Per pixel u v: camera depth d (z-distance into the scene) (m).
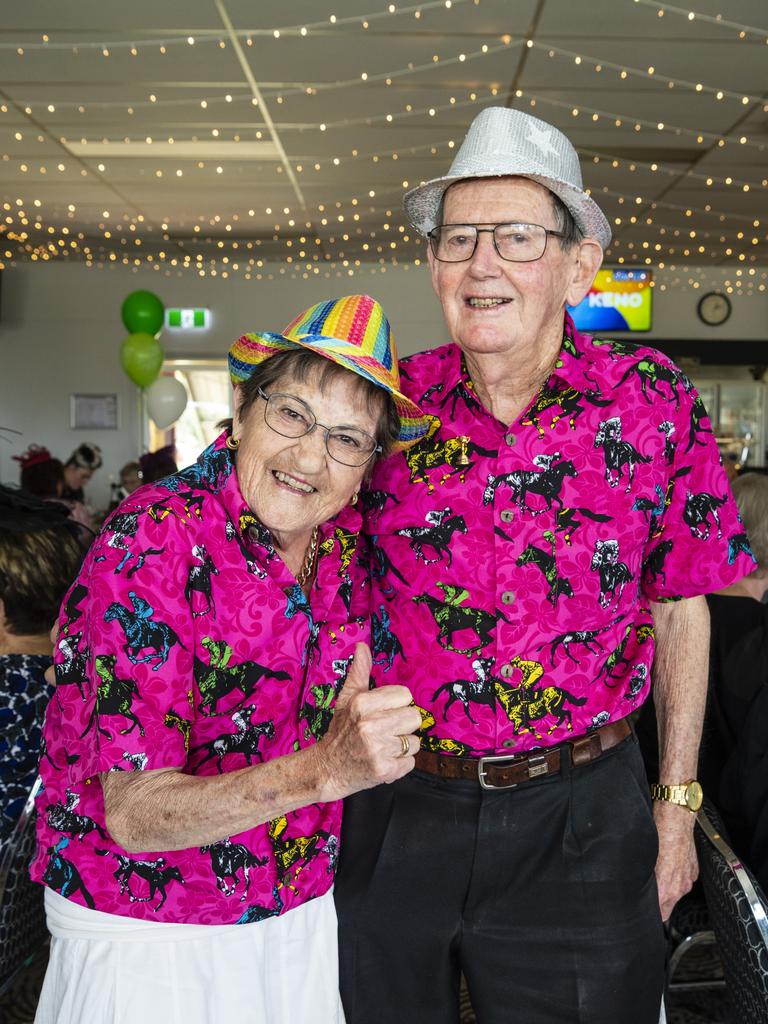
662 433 1.32
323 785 0.93
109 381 8.86
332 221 7.17
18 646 1.75
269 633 1.11
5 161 5.76
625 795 1.34
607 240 1.33
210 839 0.97
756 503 2.01
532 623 1.29
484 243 1.23
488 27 3.96
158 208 6.83
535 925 1.31
